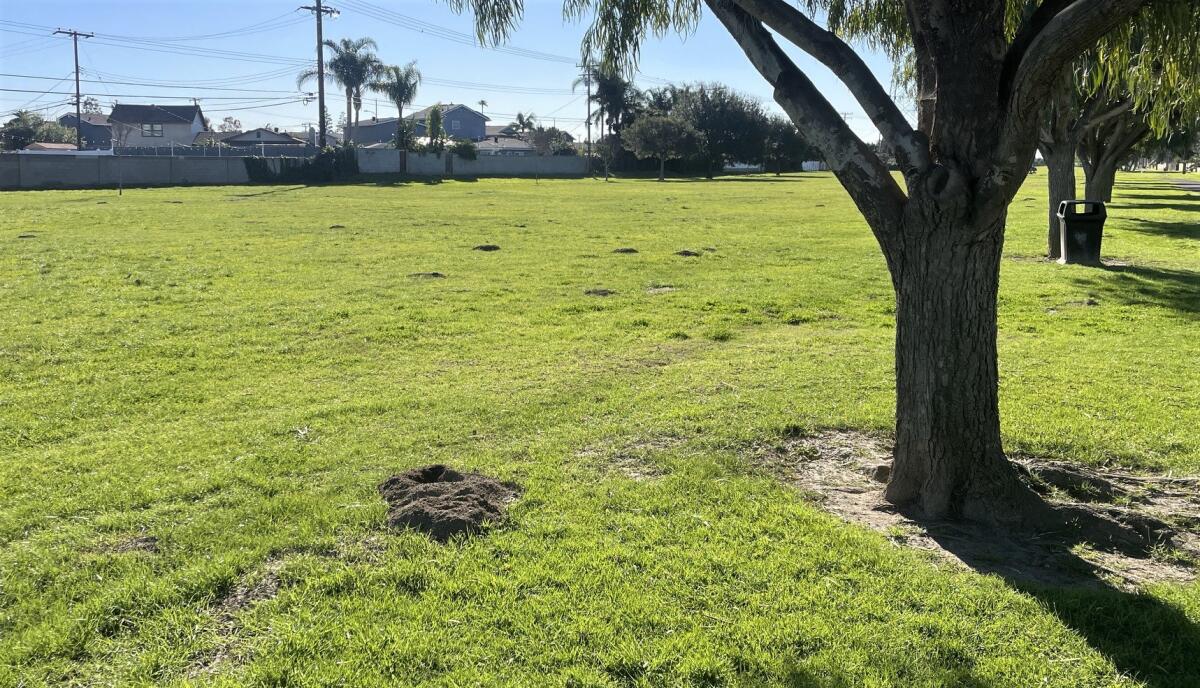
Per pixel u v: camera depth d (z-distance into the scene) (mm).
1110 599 4070
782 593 4102
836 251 19672
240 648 3635
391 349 9859
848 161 4984
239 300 12797
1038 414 7145
